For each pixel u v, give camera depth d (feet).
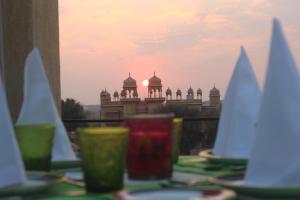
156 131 4.07
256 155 3.54
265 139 3.53
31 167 4.54
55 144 5.24
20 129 4.55
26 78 5.31
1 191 3.32
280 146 3.47
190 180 4.12
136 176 4.04
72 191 3.78
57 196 3.56
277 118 3.54
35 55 5.33
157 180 4.04
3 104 3.70
